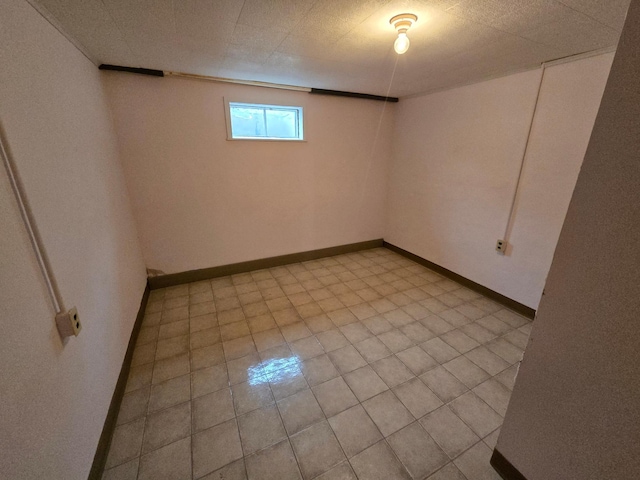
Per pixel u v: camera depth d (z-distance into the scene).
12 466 0.74
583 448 0.94
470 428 1.49
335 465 1.30
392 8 1.37
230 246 3.29
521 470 1.17
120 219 2.22
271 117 3.23
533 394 1.10
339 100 3.42
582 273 0.89
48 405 0.93
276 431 1.46
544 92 2.20
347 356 2.02
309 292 2.97
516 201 2.51
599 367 0.87
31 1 1.17
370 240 4.30
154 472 1.27
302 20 1.50
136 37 1.72
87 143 1.72
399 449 1.38
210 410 1.58
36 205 1.03
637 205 0.74
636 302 0.76
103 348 1.49
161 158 2.71
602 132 0.80
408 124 3.62
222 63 2.25
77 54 1.75
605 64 1.85
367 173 3.92
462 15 1.43
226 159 3.00
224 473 1.27
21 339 0.84
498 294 2.76
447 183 3.18
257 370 1.88
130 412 1.56
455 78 2.67
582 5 1.31
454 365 1.94
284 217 3.52
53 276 1.05
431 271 3.53
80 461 1.10
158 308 2.63
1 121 0.89
